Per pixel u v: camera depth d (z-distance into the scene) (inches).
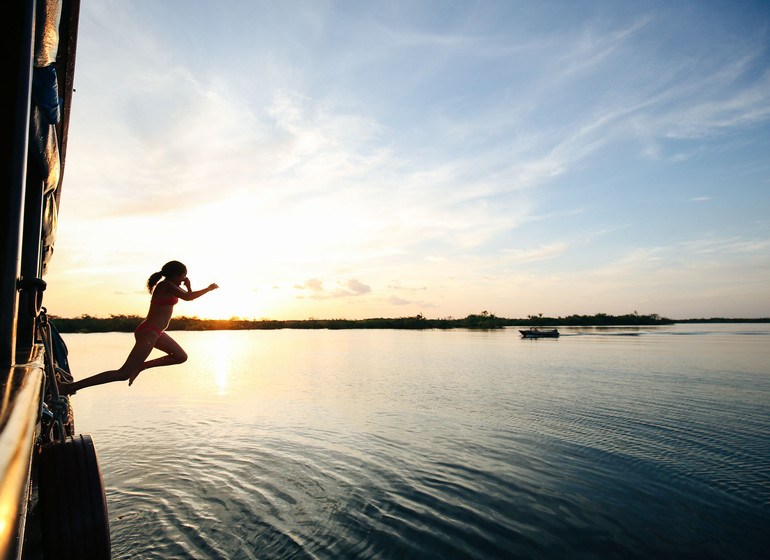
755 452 456.4
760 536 290.8
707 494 354.9
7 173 100.3
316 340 3526.1
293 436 515.2
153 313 205.9
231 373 1151.6
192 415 631.2
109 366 1189.1
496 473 397.1
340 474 390.9
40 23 112.7
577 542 281.9
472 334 4677.7
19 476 33.8
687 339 3161.9
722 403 704.4
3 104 99.6
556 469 409.1
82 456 127.0
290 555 257.8
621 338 3383.4
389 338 3725.4
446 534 287.4
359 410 664.4
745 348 2094.0
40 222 189.0
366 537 281.0
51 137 168.4
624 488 366.0
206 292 218.7
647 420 591.2
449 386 904.3
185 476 378.9
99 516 121.2
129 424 576.1
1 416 51.3
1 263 101.0
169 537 273.0
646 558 264.8
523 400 739.4
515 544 277.4
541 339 3250.5
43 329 145.7
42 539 115.7
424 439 504.4
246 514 308.3
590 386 890.7
